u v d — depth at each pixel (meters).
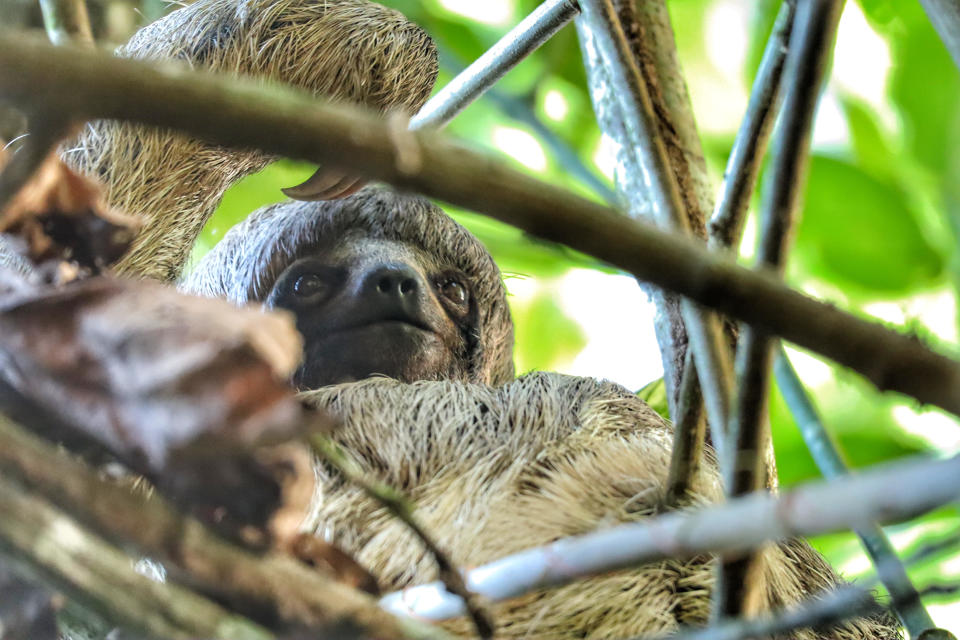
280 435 2.69
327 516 5.20
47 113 2.71
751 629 3.12
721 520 2.87
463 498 5.27
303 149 2.62
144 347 2.85
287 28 8.39
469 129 11.82
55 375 3.00
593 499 5.20
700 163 7.05
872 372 2.91
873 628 6.24
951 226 10.89
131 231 3.52
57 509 2.94
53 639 3.51
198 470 2.99
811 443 6.02
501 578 3.36
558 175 11.73
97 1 9.21
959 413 2.91
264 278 8.54
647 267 2.79
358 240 8.48
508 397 5.90
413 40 8.93
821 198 11.01
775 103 4.25
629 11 7.21
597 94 7.54
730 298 2.86
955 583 3.35
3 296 3.12
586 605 4.90
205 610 2.98
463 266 9.05
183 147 7.91
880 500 2.54
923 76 10.79
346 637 3.11
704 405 4.32
